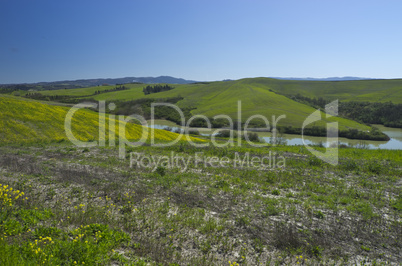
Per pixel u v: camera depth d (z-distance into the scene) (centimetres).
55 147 2541
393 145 7100
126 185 1239
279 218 942
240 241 762
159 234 773
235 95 17500
